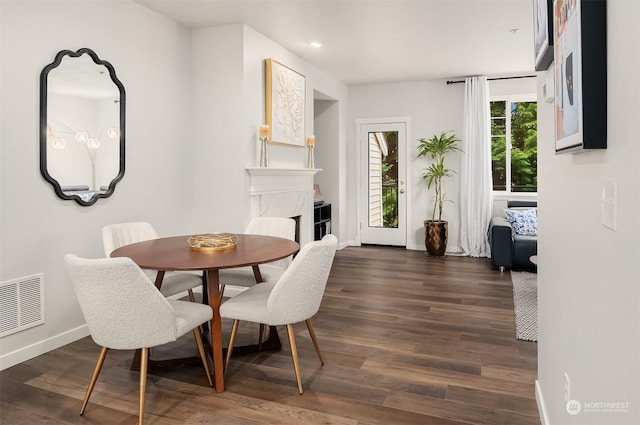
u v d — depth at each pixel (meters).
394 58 5.22
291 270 2.26
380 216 6.98
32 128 2.75
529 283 4.57
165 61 3.85
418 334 3.16
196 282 3.08
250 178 4.14
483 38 4.48
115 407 2.17
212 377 2.48
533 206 5.71
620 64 0.92
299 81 5.00
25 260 2.74
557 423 1.65
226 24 4.03
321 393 2.30
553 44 1.47
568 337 1.44
